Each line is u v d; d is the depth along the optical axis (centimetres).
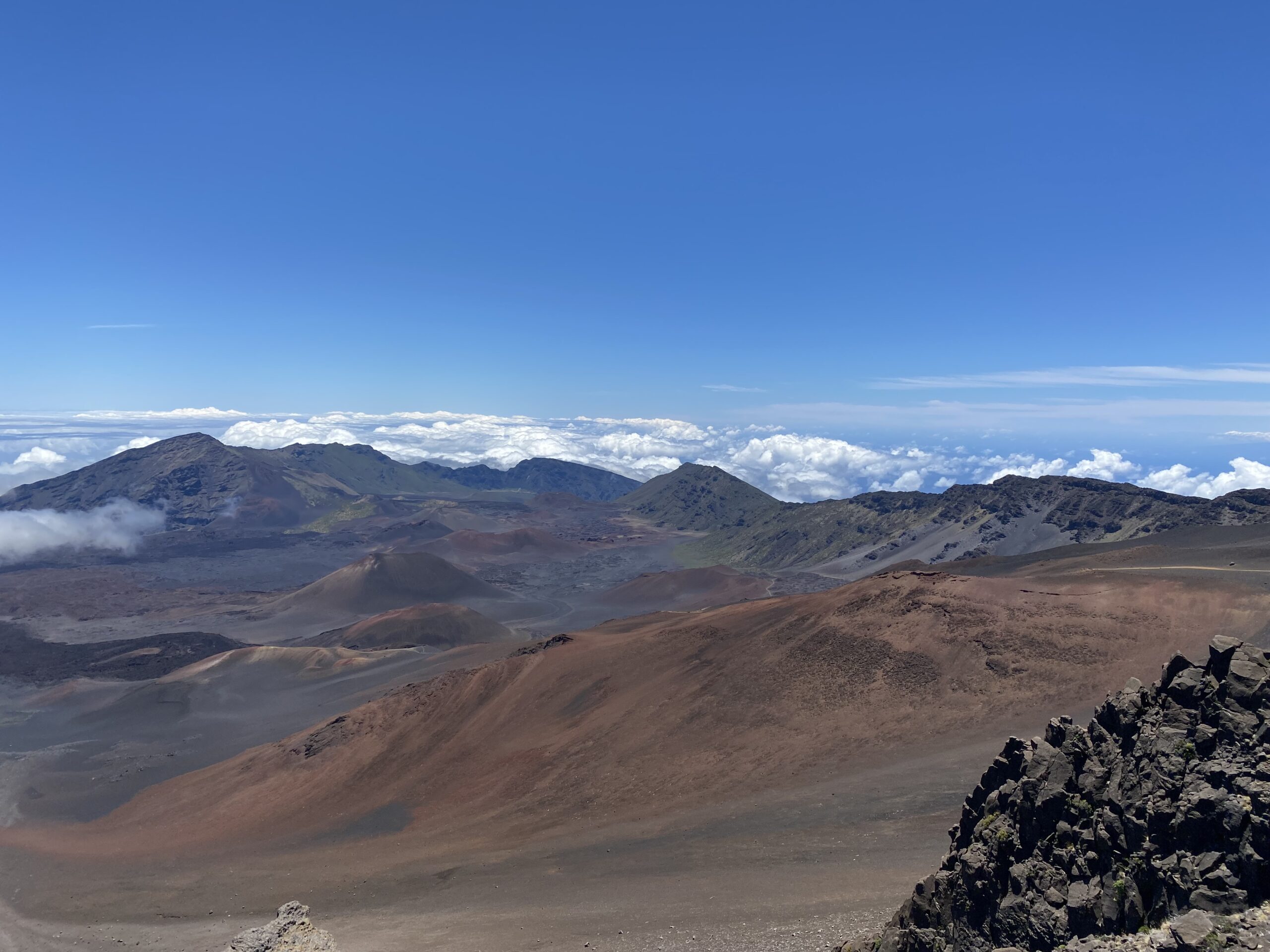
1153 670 7588
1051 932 2406
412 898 6247
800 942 3725
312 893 6888
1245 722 2298
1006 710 7556
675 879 5356
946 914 2948
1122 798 2486
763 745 8069
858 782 6662
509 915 5309
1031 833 2748
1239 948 1792
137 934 6494
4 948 6594
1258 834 2011
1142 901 2231
